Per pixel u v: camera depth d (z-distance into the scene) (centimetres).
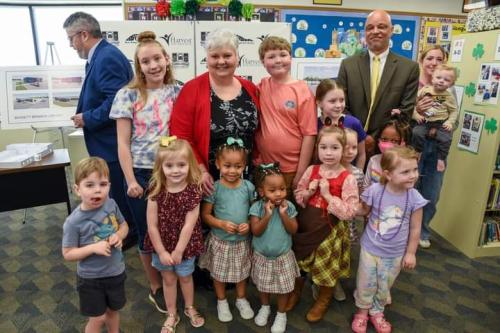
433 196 265
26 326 190
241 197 179
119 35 313
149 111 181
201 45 324
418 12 457
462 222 270
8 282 229
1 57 462
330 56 449
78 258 140
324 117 191
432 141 257
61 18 466
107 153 244
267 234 174
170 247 169
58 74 295
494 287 226
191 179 167
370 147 226
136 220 191
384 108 231
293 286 180
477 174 256
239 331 185
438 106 253
